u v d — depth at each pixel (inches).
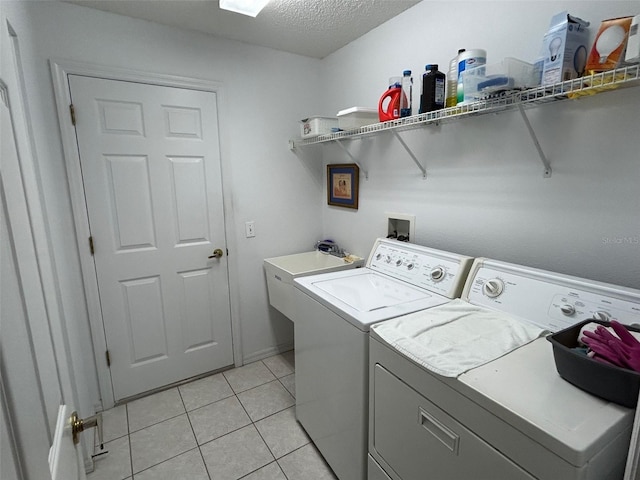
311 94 103.0
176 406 83.8
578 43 42.8
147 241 83.8
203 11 73.7
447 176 68.1
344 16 76.3
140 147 80.0
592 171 47.2
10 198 22.5
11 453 17.4
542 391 32.9
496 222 60.0
